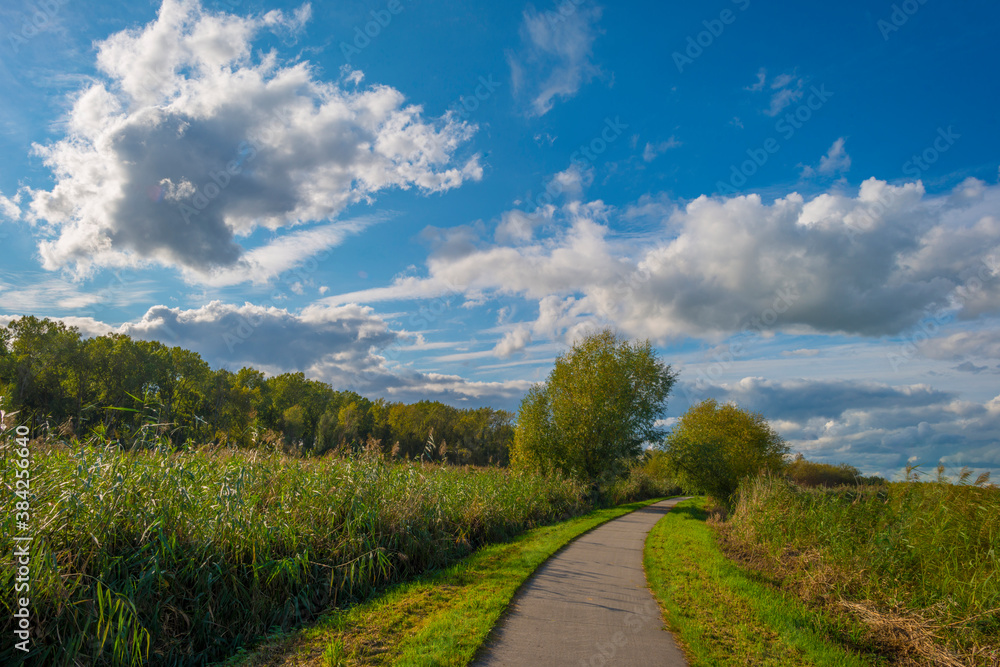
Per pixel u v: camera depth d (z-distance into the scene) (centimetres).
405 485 1066
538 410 3059
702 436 2767
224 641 573
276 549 702
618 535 1391
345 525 820
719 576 889
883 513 977
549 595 743
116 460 657
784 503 1285
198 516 653
